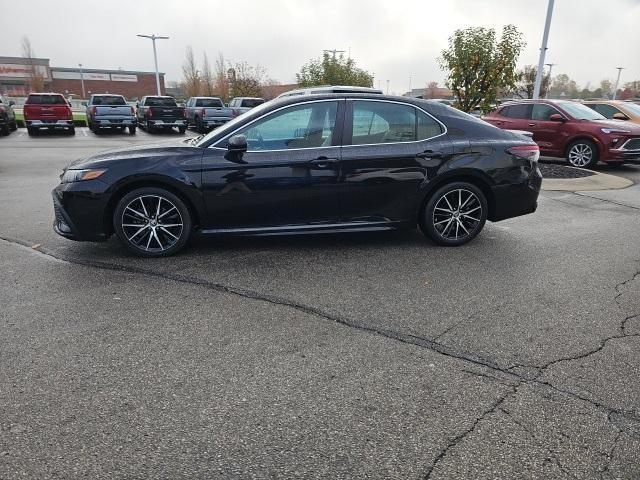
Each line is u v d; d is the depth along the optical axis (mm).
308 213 5180
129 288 4266
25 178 10195
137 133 24641
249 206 5039
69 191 4812
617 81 56656
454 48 12266
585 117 12516
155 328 3568
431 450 2422
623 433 2559
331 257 5176
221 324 3648
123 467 2281
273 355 3242
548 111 12883
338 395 2836
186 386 2891
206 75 49312
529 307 4031
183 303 3986
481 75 12117
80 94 78438
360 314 3855
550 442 2488
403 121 5289
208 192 4934
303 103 5078
